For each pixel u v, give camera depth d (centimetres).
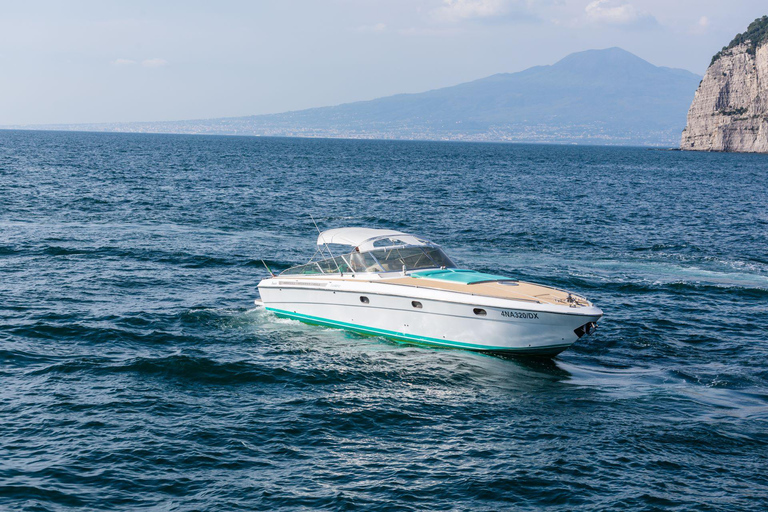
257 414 1090
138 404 1109
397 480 893
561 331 1328
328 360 1355
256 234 2969
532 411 1126
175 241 2683
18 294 1778
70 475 877
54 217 3212
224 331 1538
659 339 1559
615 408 1141
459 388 1227
